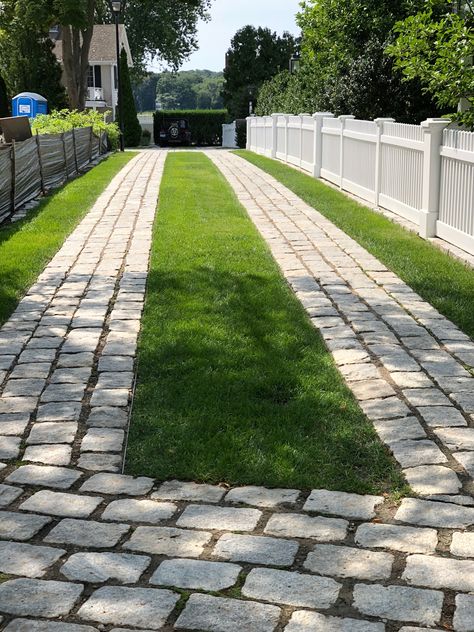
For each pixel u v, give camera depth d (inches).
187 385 210.4
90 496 156.1
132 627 116.5
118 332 258.5
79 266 357.7
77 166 844.0
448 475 160.7
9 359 235.0
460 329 261.1
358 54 822.5
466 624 115.9
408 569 129.4
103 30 2244.1
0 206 482.6
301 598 122.3
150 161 994.1
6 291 310.3
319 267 351.9
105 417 192.4
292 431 182.2
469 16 440.5
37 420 191.0
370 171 541.3
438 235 400.2
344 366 225.0
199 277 328.5
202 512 149.3
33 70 1622.8
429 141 396.2
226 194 606.9
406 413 191.0
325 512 148.5
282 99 1250.0
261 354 233.3
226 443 176.1
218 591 124.5
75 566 131.6
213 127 2233.0
